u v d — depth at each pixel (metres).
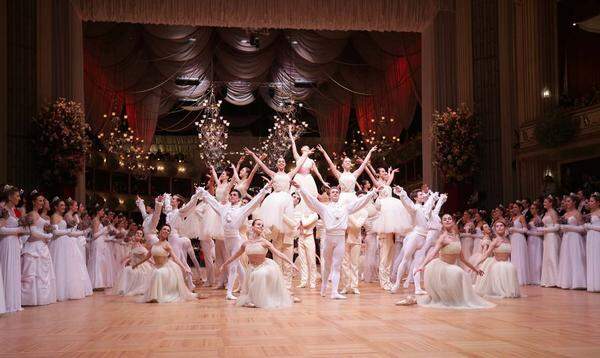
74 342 5.25
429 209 9.92
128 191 30.09
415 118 27.44
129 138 25.48
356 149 30.06
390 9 17.23
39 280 8.55
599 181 13.74
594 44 14.88
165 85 25.56
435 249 7.93
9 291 7.69
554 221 11.41
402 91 23.59
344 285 10.01
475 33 16.88
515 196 15.95
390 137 26.08
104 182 28.81
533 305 7.89
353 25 17.31
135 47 22.61
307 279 11.34
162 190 31.66
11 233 7.79
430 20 17.33
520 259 11.82
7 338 5.50
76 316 7.14
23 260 8.52
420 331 5.69
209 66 25.03
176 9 16.81
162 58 22.70
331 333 5.62
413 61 21.73
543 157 15.16
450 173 15.76
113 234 12.68
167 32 21.50
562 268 10.77
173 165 31.89
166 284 8.90
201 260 24.06
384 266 10.96
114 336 5.56
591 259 10.02
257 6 17.08
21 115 14.73
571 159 14.86
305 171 11.81
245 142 32.97
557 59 15.51
